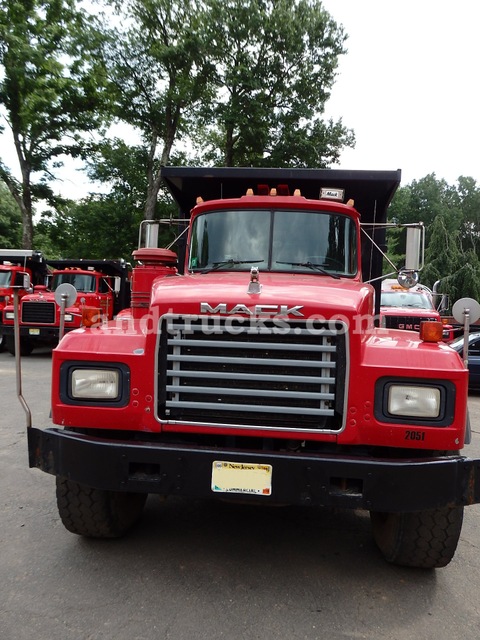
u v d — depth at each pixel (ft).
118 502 12.67
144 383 10.87
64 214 103.55
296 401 10.67
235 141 97.76
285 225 15.51
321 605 10.57
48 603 10.31
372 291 13.01
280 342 10.57
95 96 87.45
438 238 108.27
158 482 10.46
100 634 9.41
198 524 14.21
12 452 19.88
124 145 100.58
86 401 11.06
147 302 15.30
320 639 9.49
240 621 9.92
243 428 10.70
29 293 53.52
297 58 90.17
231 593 10.87
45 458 11.17
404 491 10.00
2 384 34.94
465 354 12.30
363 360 10.50
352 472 10.07
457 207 223.92
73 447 10.82
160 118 94.63
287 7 86.58
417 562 11.69
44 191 91.50
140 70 91.91
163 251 15.58
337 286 12.44
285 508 15.52
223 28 86.38
